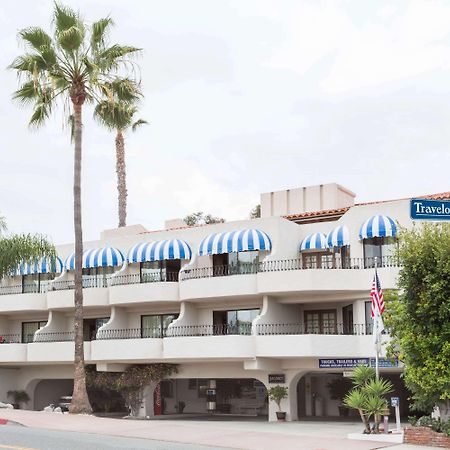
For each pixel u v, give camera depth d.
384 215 39.50
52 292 48.97
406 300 23.38
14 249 47.50
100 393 51.06
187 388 51.31
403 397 43.81
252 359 40.06
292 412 40.66
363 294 39.59
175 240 45.28
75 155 40.66
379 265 39.41
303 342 38.66
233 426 35.19
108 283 47.31
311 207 46.34
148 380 44.38
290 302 41.53
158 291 44.34
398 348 32.34
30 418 32.84
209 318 45.06
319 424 37.28
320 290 39.25
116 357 43.72
